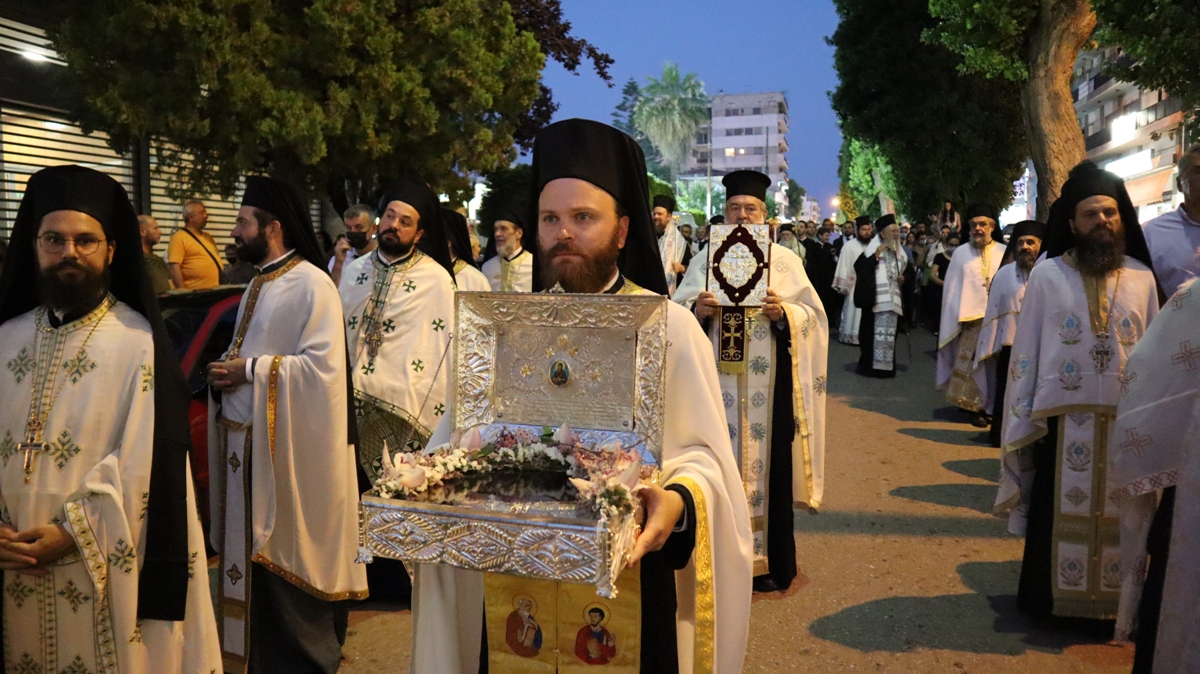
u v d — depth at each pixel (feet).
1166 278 16.12
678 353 6.69
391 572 16.49
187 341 16.06
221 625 12.58
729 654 6.66
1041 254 16.22
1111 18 29.76
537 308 6.34
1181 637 8.84
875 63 80.59
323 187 42.45
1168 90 29.58
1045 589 14.78
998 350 27.48
